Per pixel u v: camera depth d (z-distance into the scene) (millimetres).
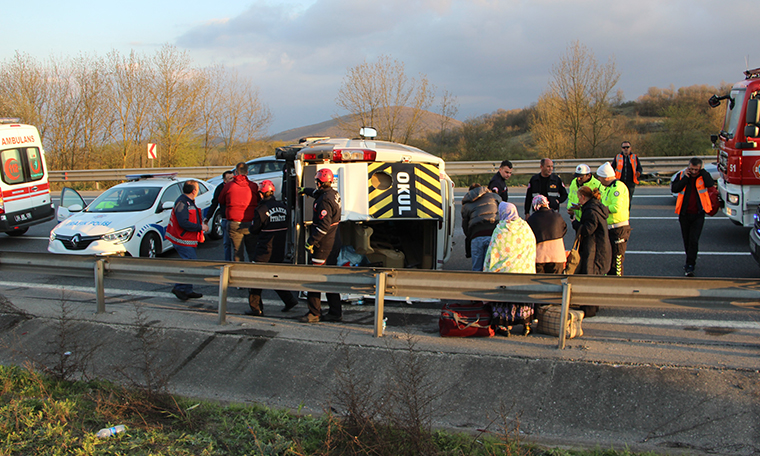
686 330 5809
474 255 6922
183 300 7434
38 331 5883
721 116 27734
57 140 31094
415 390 3939
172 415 4191
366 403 3955
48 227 14453
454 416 4270
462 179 21562
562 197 8312
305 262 7000
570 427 4086
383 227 8250
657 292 5008
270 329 5629
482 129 27078
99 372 5078
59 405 4223
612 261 6855
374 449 3564
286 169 8281
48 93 30641
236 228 7855
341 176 6902
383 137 27438
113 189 10891
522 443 3834
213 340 5410
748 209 9383
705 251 9547
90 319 6031
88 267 6453
